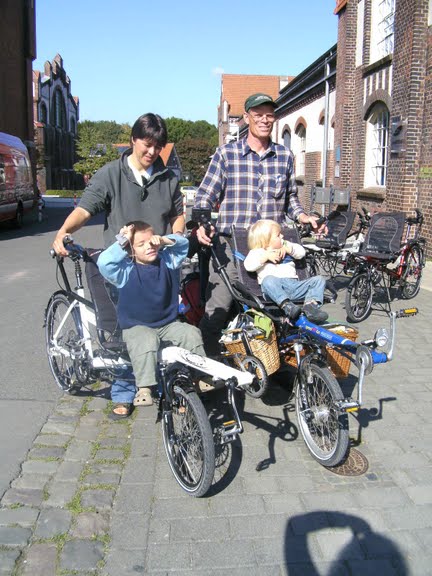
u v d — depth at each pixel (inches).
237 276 180.9
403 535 116.8
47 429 161.5
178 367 136.3
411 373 206.2
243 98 2461.9
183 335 143.7
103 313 154.3
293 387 184.1
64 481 135.0
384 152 553.0
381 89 526.6
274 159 189.0
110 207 158.9
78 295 168.7
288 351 167.2
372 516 123.0
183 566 107.7
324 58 709.3
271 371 160.1
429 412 174.6
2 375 203.5
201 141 2810.0
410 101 449.4
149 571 106.2
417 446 153.9
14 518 120.0
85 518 120.7
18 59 1153.4
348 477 138.6
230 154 187.3
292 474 140.1
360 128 587.5
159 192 159.3
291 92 918.4
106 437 157.8
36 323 274.1
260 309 163.6
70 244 154.9
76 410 175.0
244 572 106.3
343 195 497.7
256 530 118.3
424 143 447.2
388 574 106.0
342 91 621.0
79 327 169.9
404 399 183.8
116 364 153.0
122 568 106.7
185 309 197.5
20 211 858.8
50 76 2527.1
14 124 1143.0
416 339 246.8
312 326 147.6
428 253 444.1
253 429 164.2
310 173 815.7
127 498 128.9
